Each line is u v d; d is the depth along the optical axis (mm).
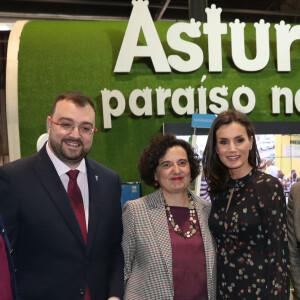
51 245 1517
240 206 1782
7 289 1205
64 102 1592
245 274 1705
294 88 3678
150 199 1915
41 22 3689
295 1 6684
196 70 3561
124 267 1836
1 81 7887
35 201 1525
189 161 1959
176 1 6328
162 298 1700
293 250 2014
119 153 3490
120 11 6586
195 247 1784
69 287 1529
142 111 3451
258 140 3332
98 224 1652
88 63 3518
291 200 2055
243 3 6621
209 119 3025
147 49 3400
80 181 1698
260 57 3516
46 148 1700
